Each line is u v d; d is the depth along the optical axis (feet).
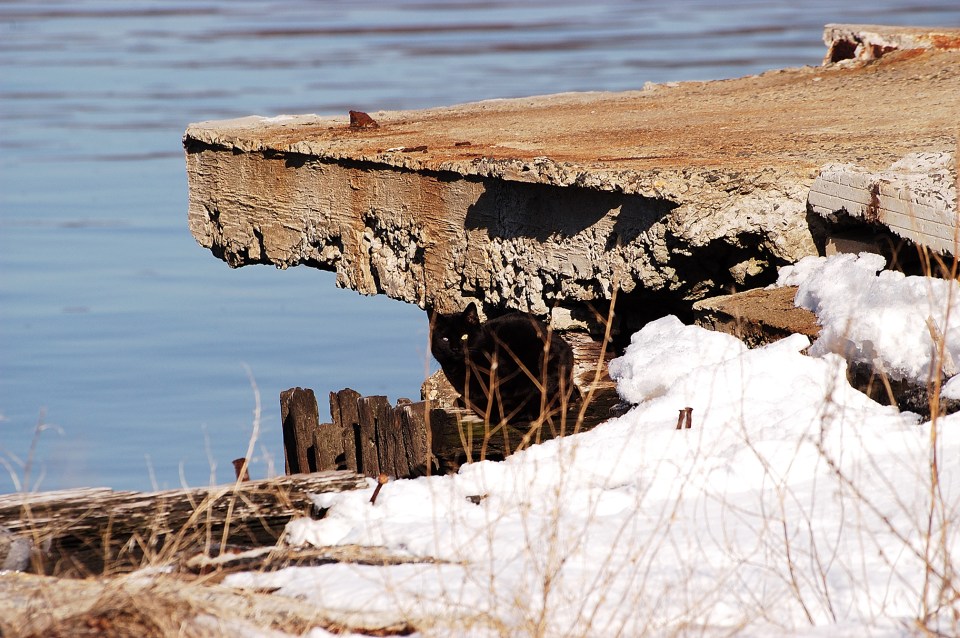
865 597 61.77
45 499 91.56
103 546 81.20
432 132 182.09
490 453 104.68
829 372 93.71
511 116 198.70
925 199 105.19
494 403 112.06
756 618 60.44
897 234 109.19
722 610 61.36
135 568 73.20
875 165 124.47
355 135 184.34
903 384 93.71
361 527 77.36
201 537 82.17
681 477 79.56
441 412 112.37
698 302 119.75
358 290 173.37
